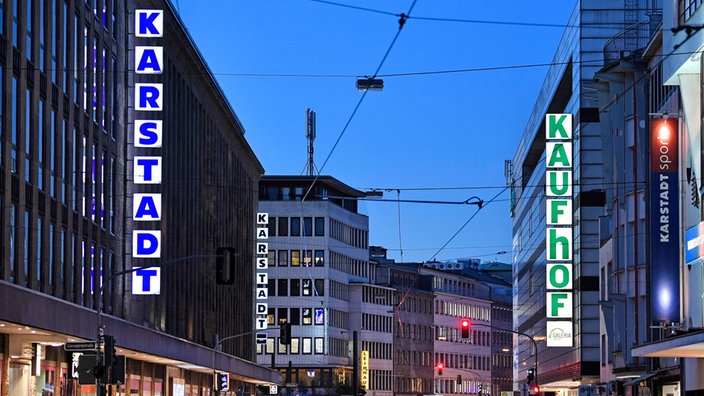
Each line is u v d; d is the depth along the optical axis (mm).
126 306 61719
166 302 73500
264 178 143625
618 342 65125
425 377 171500
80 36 52250
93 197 55031
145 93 62375
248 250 113812
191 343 71750
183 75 78312
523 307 123312
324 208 143000
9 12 41844
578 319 85375
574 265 86812
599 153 85750
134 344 55031
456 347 183875
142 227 66188
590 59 85312
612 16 85125
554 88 96312
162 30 63375
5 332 41562
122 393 61812
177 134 76125
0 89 41094
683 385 51406
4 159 41406
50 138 47250
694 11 46312
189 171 81000
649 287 57219
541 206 99500
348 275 150375
